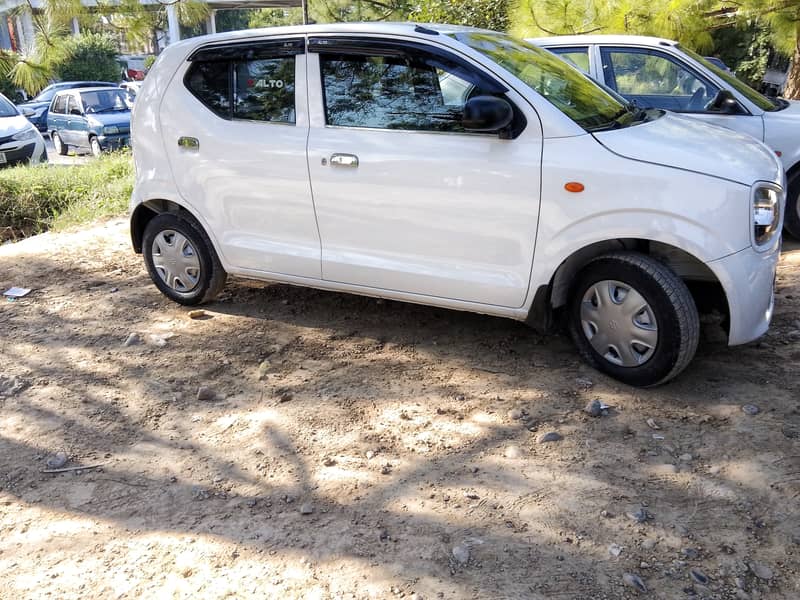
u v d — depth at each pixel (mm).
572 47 6809
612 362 4078
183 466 3539
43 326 5285
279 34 4664
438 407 3971
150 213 5602
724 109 6250
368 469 3449
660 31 8797
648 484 3242
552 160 3869
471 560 2840
